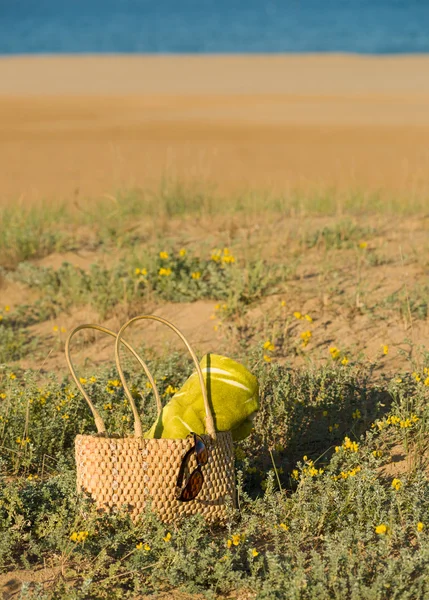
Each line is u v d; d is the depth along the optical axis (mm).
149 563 10812
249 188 36375
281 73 108188
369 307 19562
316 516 11383
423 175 43219
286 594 9906
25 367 18750
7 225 27391
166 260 21891
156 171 46812
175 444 11422
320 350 17562
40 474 13688
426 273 21625
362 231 25094
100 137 59969
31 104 79688
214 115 71375
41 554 11250
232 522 11500
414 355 17312
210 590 10258
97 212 30062
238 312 19953
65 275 22922
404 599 9758
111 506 11422
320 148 54531
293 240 24531
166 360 16766
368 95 84000
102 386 15344
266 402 14523
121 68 119375
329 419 14484
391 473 12961
